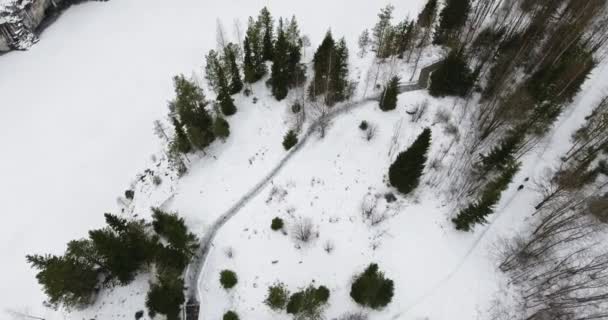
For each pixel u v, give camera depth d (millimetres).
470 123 52500
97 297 43031
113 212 53719
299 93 60312
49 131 65625
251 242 43625
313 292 36688
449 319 36188
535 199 44250
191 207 48781
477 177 44562
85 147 62656
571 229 37688
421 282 38375
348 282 38781
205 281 41531
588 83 57875
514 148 41531
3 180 59500
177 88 54500
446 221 42625
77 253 40000
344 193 46000
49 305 44281
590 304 34594
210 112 60094
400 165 41438
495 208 43312
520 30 66375
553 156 48438
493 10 74500
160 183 54375
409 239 41406
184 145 53875
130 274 42625
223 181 50875
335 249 41219
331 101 56500
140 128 64250
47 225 53656
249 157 53094
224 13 87688
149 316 40156
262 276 40656
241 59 68250
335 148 51281
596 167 45938
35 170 60438
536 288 37312
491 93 53969
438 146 49531
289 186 48031
